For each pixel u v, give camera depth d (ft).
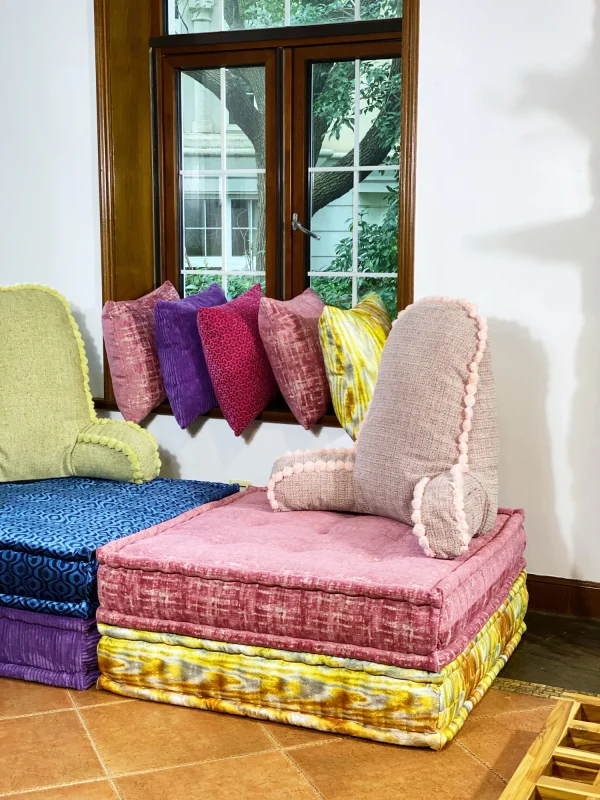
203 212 13.91
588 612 11.02
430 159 11.12
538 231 10.78
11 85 13.41
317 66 13.06
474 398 9.47
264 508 10.50
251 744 8.02
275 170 13.34
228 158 13.66
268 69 13.14
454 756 7.79
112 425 11.94
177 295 13.46
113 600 8.91
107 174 12.91
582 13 10.39
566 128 10.57
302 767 7.63
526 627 10.58
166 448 12.91
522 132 10.74
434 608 7.72
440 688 7.77
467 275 11.12
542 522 11.12
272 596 8.29
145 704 8.80
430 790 7.28
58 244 13.46
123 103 13.05
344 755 7.82
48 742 8.08
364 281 13.24
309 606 8.15
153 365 12.65
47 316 12.21
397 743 7.91
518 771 6.84
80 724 8.40
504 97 10.77
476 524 8.90
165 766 7.67
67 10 12.98
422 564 8.38
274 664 8.31
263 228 13.65
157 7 13.53
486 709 8.67
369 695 7.95
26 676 9.29
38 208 13.51
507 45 10.70
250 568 8.39
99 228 13.17
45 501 10.62
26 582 9.21
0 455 11.46
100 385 13.53
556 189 10.67
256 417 12.26
